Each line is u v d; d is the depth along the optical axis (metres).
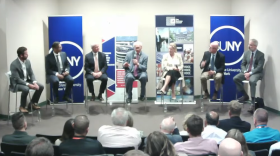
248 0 7.29
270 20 6.46
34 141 2.21
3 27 5.89
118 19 7.11
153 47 7.80
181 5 7.75
